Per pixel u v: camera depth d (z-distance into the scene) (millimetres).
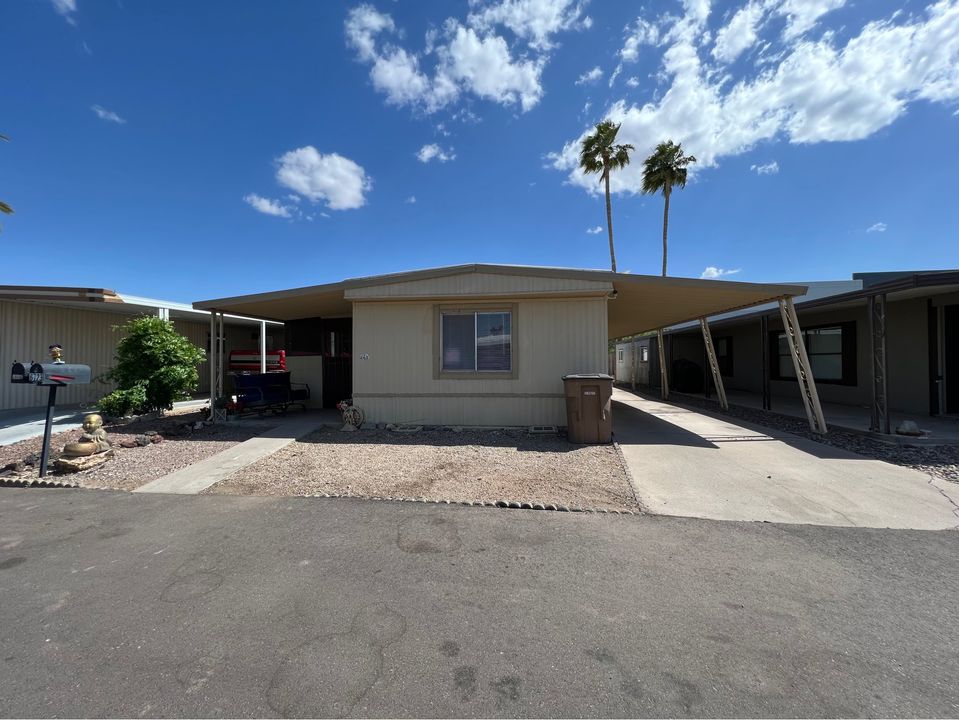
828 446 7098
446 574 3199
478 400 8477
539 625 2584
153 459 6672
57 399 12344
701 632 2520
